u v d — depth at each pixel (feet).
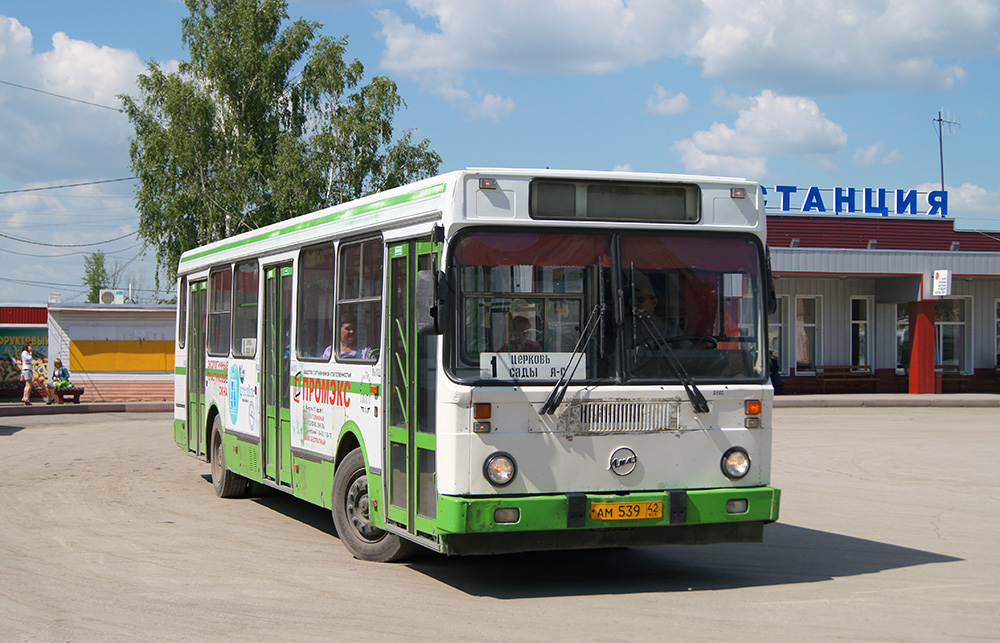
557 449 23.84
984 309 122.21
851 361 119.03
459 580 26.58
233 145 125.49
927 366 113.39
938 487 45.75
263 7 128.47
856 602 23.99
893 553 30.63
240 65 126.52
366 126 126.31
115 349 109.60
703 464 25.03
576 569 28.14
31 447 62.08
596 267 24.66
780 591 25.25
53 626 21.74
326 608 23.34
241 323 39.37
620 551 30.96
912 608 23.38
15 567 27.99
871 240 117.80
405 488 25.77
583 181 24.76
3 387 114.83
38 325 116.37
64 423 81.97
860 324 119.55
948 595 24.79
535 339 23.99
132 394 109.70
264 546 31.45
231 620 22.22
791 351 116.57
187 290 48.24
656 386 24.63
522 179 24.27
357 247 29.17
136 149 125.18
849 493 43.86
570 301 24.36
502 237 24.03
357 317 28.99
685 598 24.44
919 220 119.85
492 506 23.02
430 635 20.90
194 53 128.67
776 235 115.85
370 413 27.78
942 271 108.88
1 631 21.33
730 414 25.34
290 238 34.40
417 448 25.07
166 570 27.66
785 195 118.21
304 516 37.52
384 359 26.96
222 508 39.32
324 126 128.36
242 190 122.52
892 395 111.65
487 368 23.59
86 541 32.01
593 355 24.36
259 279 37.24
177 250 122.01
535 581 26.48
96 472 50.08
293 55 129.49
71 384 101.50
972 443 64.90
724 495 24.84
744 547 31.65
